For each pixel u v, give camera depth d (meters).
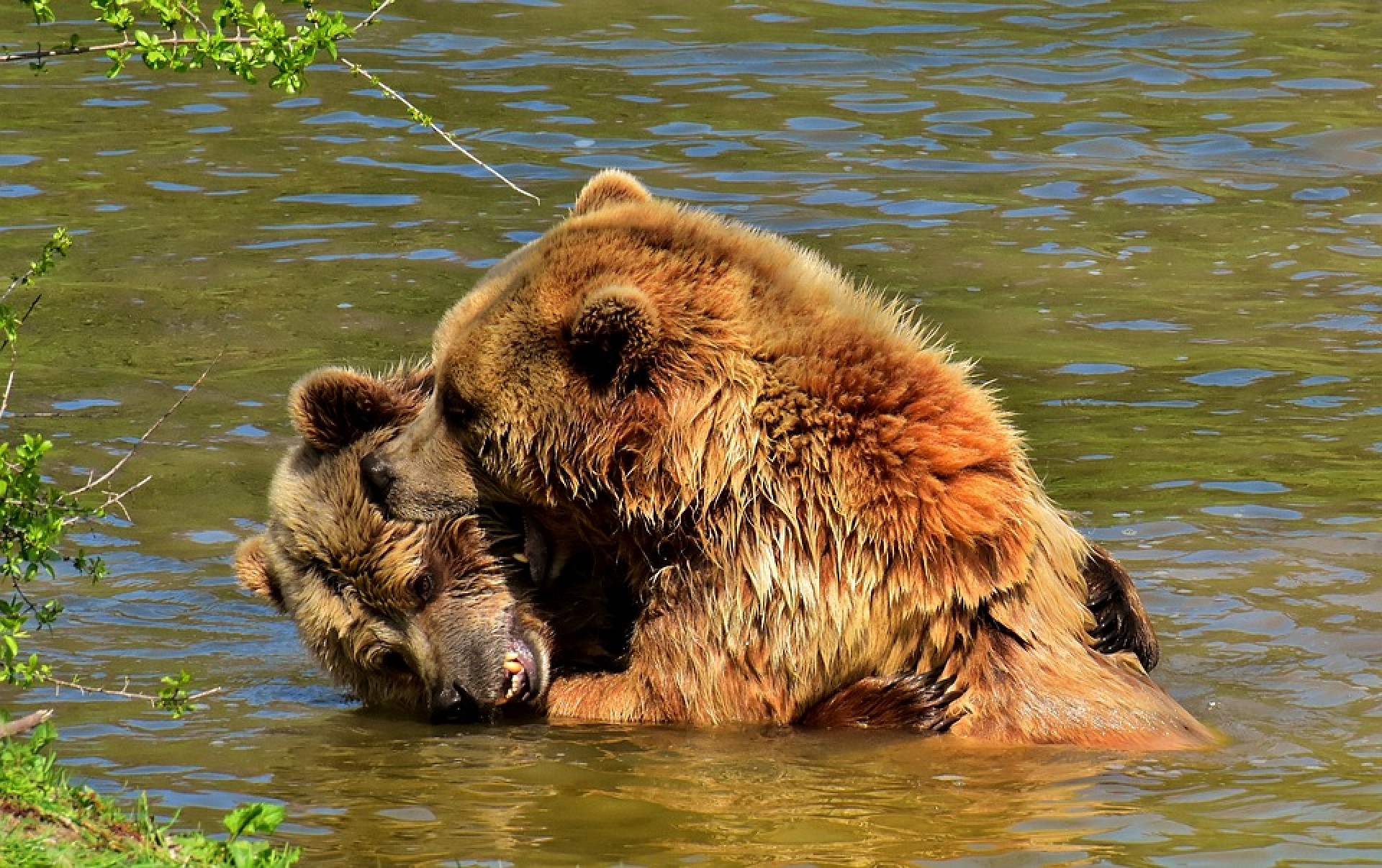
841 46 29.36
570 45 29.28
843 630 11.03
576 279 11.34
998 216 22.30
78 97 26.98
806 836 9.16
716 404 11.12
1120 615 11.84
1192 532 14.14
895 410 10.98
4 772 8.63
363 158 24.20
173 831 9.16
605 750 10.81
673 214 11.70
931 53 29.08
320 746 10.93
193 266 20.39
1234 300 19.67
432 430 11.90
